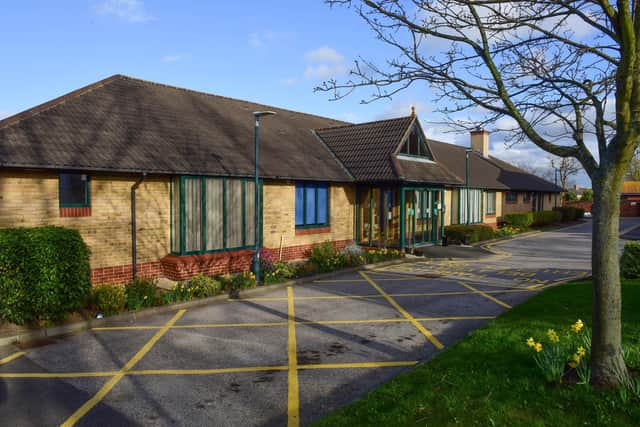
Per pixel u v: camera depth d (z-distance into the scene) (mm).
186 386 5910
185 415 5133
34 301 7969
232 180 13758
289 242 16156
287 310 9766
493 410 4531
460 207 26375
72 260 8492
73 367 6586
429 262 16688
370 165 18266
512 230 28297
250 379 6125
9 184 9562
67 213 10438
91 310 9156
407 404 4801
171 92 17172
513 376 5375
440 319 9000
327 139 20688
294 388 5820
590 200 58844
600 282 5020
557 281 12852
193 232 12617
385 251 17562
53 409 5301
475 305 10109
